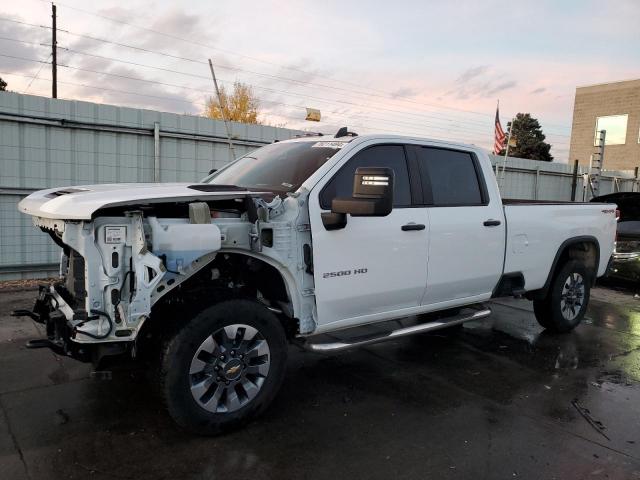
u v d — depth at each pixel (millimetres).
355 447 3389
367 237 4074
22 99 7648
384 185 3420
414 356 5289
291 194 3844
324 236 3836
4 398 3963
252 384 3586
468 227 4816
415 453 3332
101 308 3113
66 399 3965
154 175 8914
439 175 4781
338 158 4066
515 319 6910
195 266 3324
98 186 3840
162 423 3617
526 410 4035
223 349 3412
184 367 3256
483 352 5469
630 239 9047
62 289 3715
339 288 3957
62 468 3033
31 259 8000
